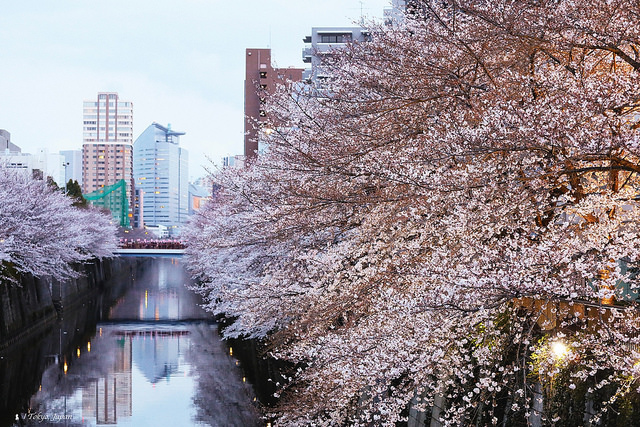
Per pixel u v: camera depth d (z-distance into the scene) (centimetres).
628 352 960
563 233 1001
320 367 1403
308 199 1449
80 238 5684
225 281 2731
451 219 1100
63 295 6675
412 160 1192
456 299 935
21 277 5150
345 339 1236
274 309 1858
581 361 1064
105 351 4641
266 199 1661
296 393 1570
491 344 1217
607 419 1168
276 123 1841
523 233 1170
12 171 5138
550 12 1134
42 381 3800
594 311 1273
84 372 4012
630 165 1049
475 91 1335
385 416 1255
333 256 1577
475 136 1032
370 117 1476
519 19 1167
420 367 1020
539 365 1167
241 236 1850
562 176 1227
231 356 4266
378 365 1040
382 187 1289
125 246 11269
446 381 1226
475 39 1284
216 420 2923
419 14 1559
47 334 5309
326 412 1551
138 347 4769
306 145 1664
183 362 4209
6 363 4166
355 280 1512
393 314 1122
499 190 1076
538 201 1109
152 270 14788
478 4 1277
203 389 3500
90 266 8925
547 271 933
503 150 1038
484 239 1171
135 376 3894
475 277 919
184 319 6166
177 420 2997
